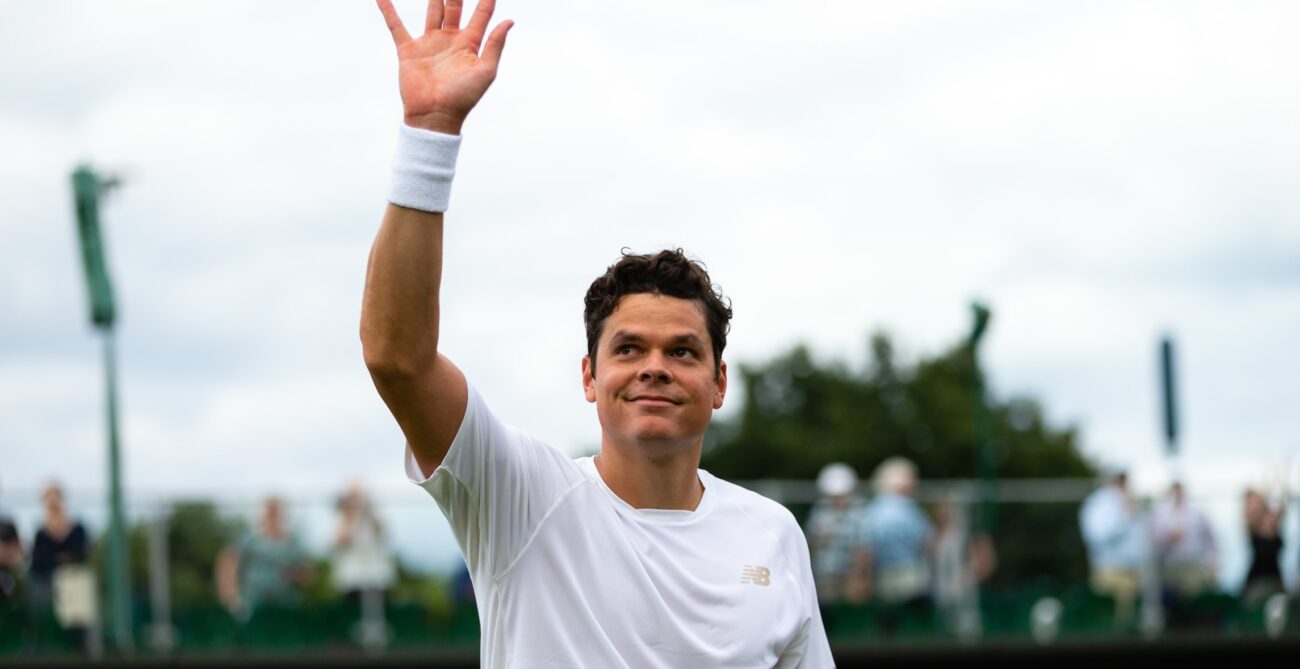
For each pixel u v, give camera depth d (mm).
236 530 14555
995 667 15797
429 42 3877
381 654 14547
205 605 14414
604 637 3943
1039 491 16406
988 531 16250
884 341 53875
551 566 3977
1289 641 15977
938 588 15891
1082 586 16281
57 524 14141
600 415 4160
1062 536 16359
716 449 52250
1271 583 16203
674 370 4082
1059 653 15969
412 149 3727
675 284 4121
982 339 18938
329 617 14570
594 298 4207
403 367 3746
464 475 3924
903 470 15914
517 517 3982
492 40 3842
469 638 14781
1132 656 16047
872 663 15516
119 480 14594
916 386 52219
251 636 14398
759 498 4395
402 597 14727
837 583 15633
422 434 3852
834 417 51781
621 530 4047
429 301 3736
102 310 14898
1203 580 16281
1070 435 51188
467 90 3764
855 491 16078
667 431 4055
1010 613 16000
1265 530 16250
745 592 4113
